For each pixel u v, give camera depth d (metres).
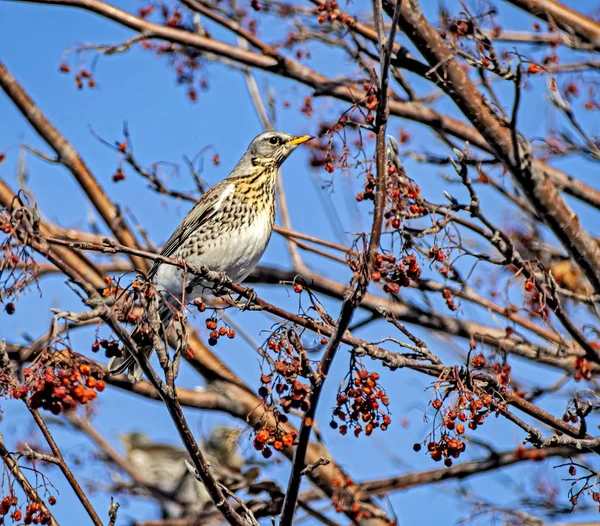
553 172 13.39
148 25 12.87
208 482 9.02
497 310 13.05
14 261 8.10
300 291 9.49
